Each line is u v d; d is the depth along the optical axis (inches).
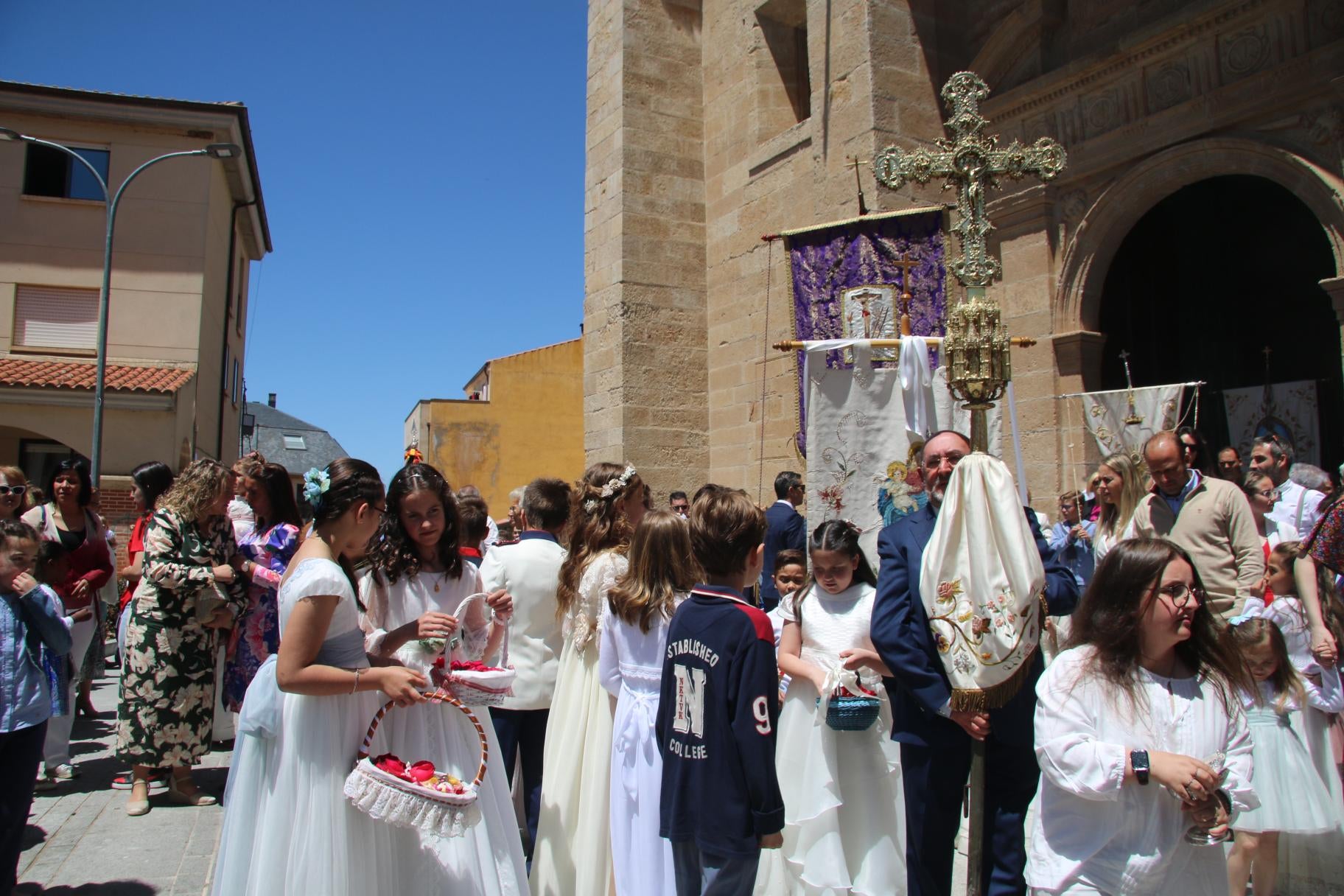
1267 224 397.4
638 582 150.9
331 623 126.6
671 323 506.6
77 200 776.3
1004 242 380.8
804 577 201.3
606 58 524.7
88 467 271.1
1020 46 388.5
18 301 764.0
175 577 216.7
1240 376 400.5
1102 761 98.0
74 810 222.1
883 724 163.2
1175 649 107.3
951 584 126.6
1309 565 172.7
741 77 500.1
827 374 208.5
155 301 785.6
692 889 125.6
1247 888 162.6
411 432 1204.5
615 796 148.7
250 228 1012.5
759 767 119.0
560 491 195.6
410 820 117.1
